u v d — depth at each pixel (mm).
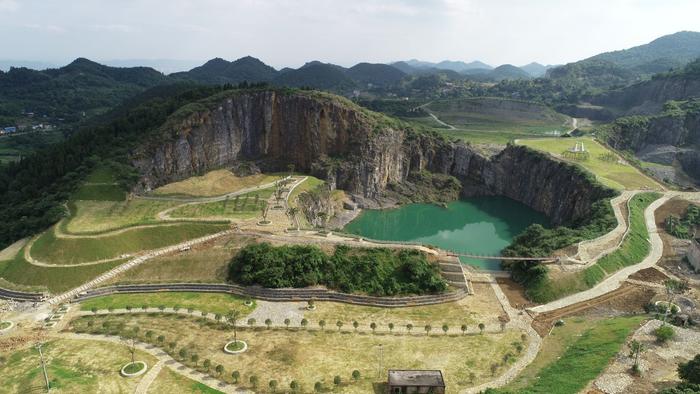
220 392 72188
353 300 107312
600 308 103750
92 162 166375
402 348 86750
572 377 71562
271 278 110562
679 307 98688
